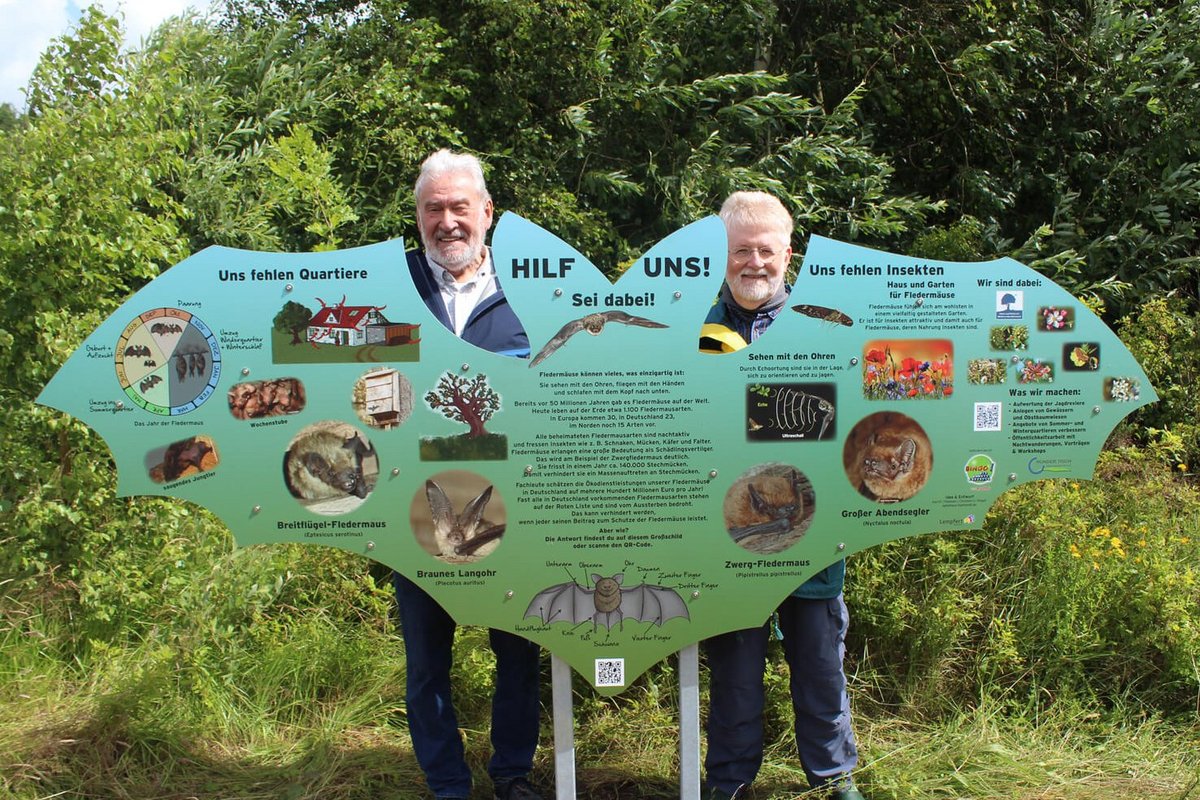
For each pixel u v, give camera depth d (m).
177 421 2.55
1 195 3.68
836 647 2.82
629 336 2.57
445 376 2.57
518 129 7.00
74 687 3.54
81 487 3.73
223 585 3.81
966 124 7.74
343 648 3.71
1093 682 3.60
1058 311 2.66
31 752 3.15
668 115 7.34
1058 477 2.70
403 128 6.46
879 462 2.65
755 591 2.67
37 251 3.75
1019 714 3.49
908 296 2.62
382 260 2.54
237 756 3.33
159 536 3.88
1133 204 7.51
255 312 2.54
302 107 6.36
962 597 3.70
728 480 2.62
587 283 2.55
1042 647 3.61
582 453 2.60
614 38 7.18
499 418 2.58
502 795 2.98
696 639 2.68
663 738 3.42
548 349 2.56
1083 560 3.69
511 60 6.91
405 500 2.59
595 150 7.22
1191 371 5.86
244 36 7.04
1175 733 3.41
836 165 7.04
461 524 2.61
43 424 3.77
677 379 2.59
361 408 2.57
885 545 3.72
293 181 5.24
